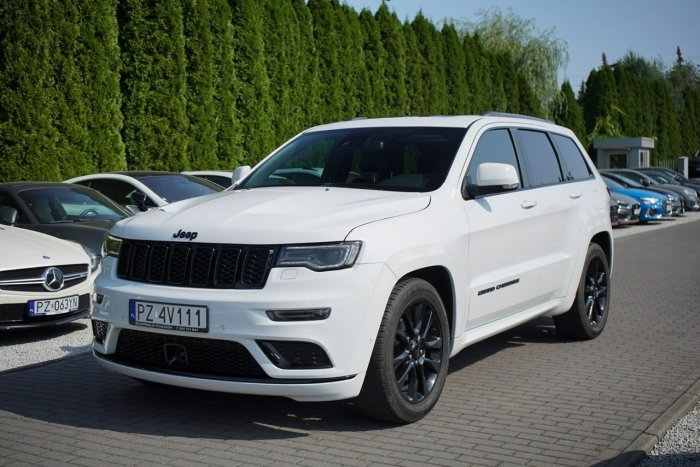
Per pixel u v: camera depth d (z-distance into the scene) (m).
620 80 50.38
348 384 4.37
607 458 4.26
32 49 14.12
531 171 6.45
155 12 16.88
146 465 4.13
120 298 4.67
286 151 6.25
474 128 5.86
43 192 9.46
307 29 22.94
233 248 4.44
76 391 5.54
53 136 14.38
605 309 7.57
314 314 4.29
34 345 7.16
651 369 6.26
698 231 21.39
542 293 6.41
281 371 4.30
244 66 19.75
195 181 11.81
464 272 5.25
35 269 7.13
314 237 4.38
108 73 15.45
